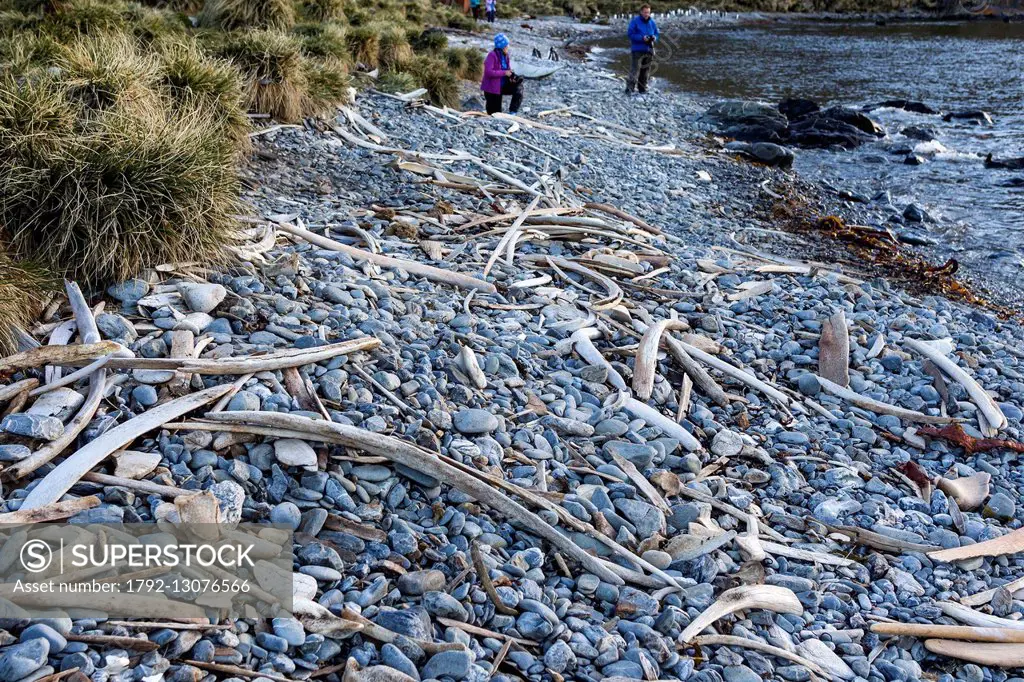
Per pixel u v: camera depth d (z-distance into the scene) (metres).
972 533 4.95
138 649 2.91
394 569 3.63
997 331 8.41
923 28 45.34
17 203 5.10
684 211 11.69
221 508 3.63
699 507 4.62
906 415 6.13
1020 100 23.22
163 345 4.67
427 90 15.73
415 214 8.51
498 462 4.57
